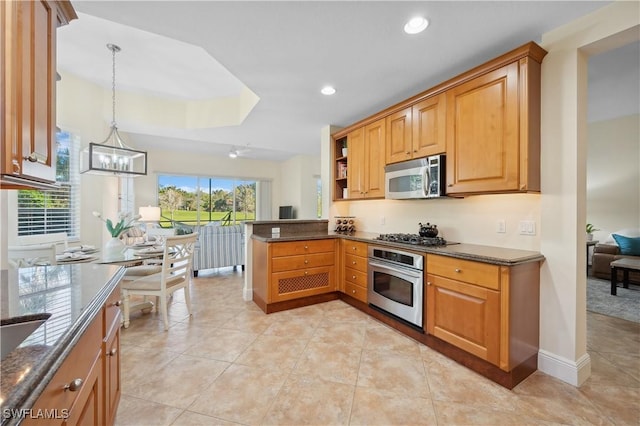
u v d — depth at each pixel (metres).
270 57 2.28
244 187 8.77
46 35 1.14
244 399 1.70
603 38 1.71
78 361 0.89
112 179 4.63
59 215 3.54
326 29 1.92
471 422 1.53
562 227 1.90
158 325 2.80
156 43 2.79
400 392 1.77
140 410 1.60
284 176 8.98
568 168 1.86
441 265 2.21
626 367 2.03
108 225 3.31
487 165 2.12
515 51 1.94
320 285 3.42
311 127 4.24
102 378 1.17
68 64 3.24
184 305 3.40
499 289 1.82
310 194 8.15
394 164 2.95
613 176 4.91
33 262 2.37
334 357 2.19
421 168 2.60
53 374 0.64
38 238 3.24
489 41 2.06
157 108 4.17
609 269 4.39
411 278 2.46
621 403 1.66
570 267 1.86
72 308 0.96
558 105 1.90
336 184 4.14
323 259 3.43
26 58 0.98
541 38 2.00
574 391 1.77
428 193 2.53
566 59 1.87
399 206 3.44
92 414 1.04
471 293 1.99
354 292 3.25
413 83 2.75
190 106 4.33
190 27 1.89
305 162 8.06
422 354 2.24
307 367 2.05
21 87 0.95
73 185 3.69
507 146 2.01
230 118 4.14
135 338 2.51
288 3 1.67
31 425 0.58
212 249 4.88
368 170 3.39
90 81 3.68
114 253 2.90
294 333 2.61
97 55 3.02
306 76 2.61
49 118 1.18
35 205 3.27
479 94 2.18
